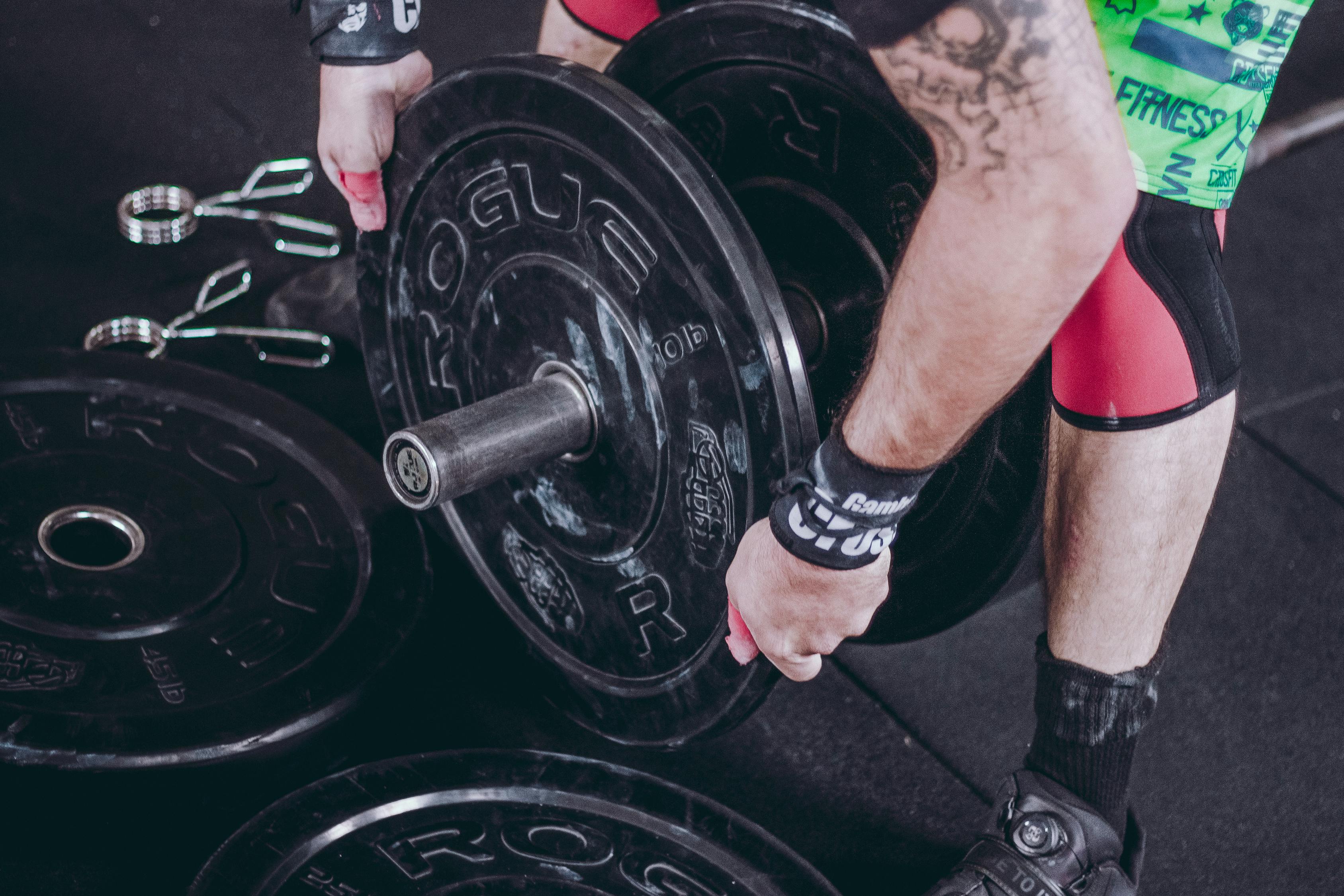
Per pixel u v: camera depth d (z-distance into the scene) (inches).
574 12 65.5
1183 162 43.1
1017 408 48.3
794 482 37.8
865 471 36.2
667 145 42.2
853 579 38.8
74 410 62.5
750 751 59.8
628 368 47.7
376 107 53.4
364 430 73.1
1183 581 48.4
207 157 92.5
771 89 51.1
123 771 47.6
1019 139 30.3
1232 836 58.5
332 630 55.6
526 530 56.5
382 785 50.4
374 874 46.9
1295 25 43.1
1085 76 29.9
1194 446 45.2
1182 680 66.2
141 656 52.4
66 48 100.5
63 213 84.5
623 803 51.4
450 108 50.3
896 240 50.2
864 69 46.6
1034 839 47.3
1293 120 69.8
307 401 74.3
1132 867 50.4
